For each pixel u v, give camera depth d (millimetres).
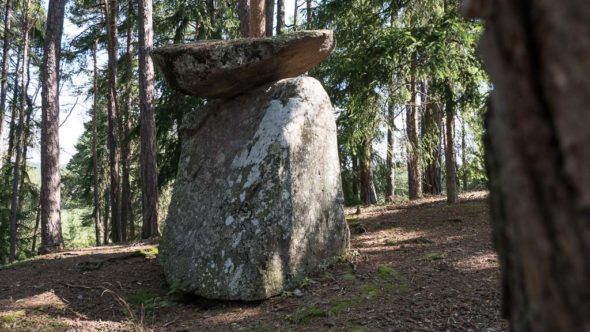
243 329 4867
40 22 19062
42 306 5762
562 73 1013
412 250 6980
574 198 1007
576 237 1010
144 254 7648
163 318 5496
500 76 1154
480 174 11984
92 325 5230
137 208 22125
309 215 6191
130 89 17297
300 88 6457
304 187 6180
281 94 6465
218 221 6043
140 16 11602
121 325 5219
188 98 13516
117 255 7875
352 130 10797
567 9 1009
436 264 6121
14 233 18422
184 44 6609
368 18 10281
